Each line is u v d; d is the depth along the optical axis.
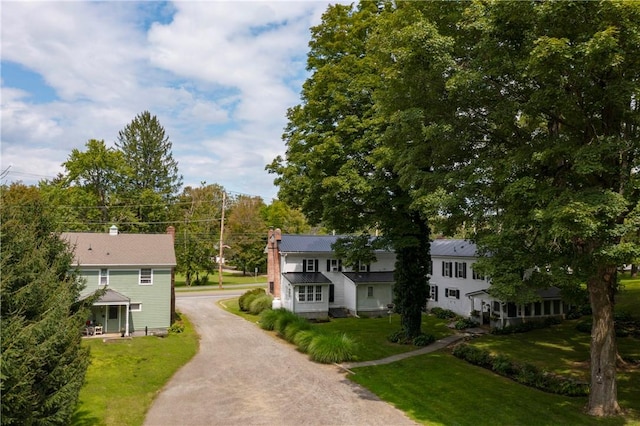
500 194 14.95
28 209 15.77
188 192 78.62
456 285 35.12
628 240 12.43
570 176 13.45
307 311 37.25
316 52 28.31
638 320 25.73
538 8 11.16
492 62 12.95
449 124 15.12
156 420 14.60
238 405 16.05
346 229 27.28
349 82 25.03
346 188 22.98
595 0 10.55
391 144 17.92
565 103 12.14
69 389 10.91
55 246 15.94
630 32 10.60
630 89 11.23
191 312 40.78
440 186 16.11
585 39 11.12
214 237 69.12
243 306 41.50
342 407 15.72
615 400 14.49
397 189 24.19
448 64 14.00
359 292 38.41
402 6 18.55
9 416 9.12
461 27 14.58
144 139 65.50
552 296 29.55
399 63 15.29
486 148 15.83
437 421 14.24
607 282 14.88
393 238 25.44
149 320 31.34
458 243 37.66
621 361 19.47
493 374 19.55
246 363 22.28
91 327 29.20
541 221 12.34
